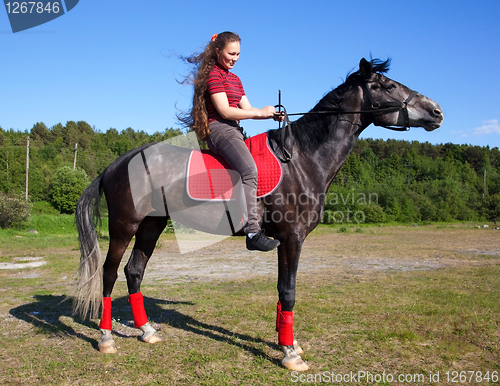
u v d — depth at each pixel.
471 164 85.44
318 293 5.13
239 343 3.23
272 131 3.16
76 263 8.51
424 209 35.25
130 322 3.88
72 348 3.15
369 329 3.58
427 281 6.08
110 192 3.07
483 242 14.38
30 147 55.06
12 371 2.70
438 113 3.10
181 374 2.66
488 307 4.32
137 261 3.35
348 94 3.16
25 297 4.91
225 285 5.86
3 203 21.41
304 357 2.95
